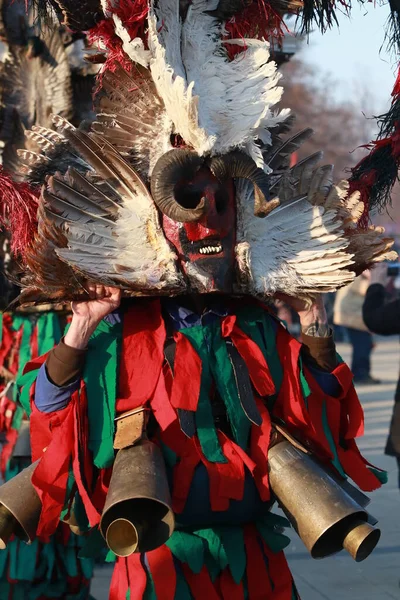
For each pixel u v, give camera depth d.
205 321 2.99
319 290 3.02
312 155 3.07
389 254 3.04
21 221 3.09
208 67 2.94
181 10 3.00
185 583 2.89
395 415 5.68
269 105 2.86
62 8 2.96
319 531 2.74
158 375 2.88
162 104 2.90
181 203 2.88
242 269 2.93
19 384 3.07
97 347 2.93
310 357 3.10
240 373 2.94
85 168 3.11
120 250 2.86
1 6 4.37
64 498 2.88
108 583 5.24
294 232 3.02
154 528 2.71
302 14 3.21
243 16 3.04
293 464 2.88
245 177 2.87
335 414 3.08
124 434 2.79
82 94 4.48
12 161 4.38
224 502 2.87
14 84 4.42
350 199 3.04
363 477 3.11
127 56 2.91
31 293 2.88
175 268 2.86
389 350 19.94
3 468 4.27
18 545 4.06
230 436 2.95
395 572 5.46
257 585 2.95
